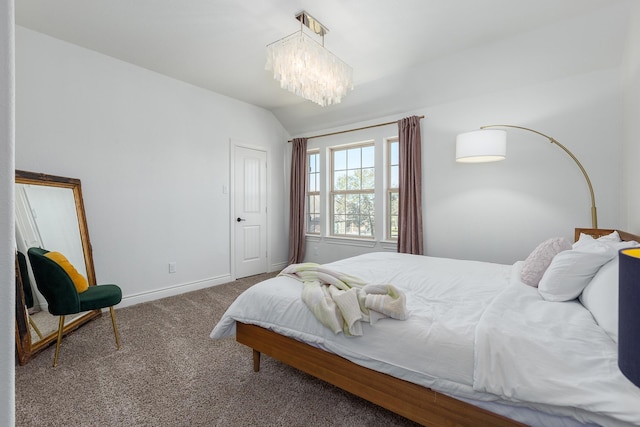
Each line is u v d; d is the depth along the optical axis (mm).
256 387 1716
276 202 4793
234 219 4137
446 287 1839
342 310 1422
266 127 4598
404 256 2869
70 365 1930
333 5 2176
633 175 2057
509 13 2266
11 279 301
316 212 4809
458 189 3314
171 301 3234
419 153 3525
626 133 2283
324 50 2400
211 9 2250
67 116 2695
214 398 1617
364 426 1412
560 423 937
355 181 4355
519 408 1012
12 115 303
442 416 1156
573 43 2457
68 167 2701
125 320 2684
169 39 2660
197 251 3713
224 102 4000
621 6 2145
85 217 2752
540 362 1000
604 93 2521
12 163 304
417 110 3615
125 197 3080
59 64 2648
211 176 3859
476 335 1143
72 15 2324
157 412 1508
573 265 1427
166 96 3402
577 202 2662
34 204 2342
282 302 1693
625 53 2297
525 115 2896
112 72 2979
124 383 1745
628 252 647
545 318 1238
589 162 2596
